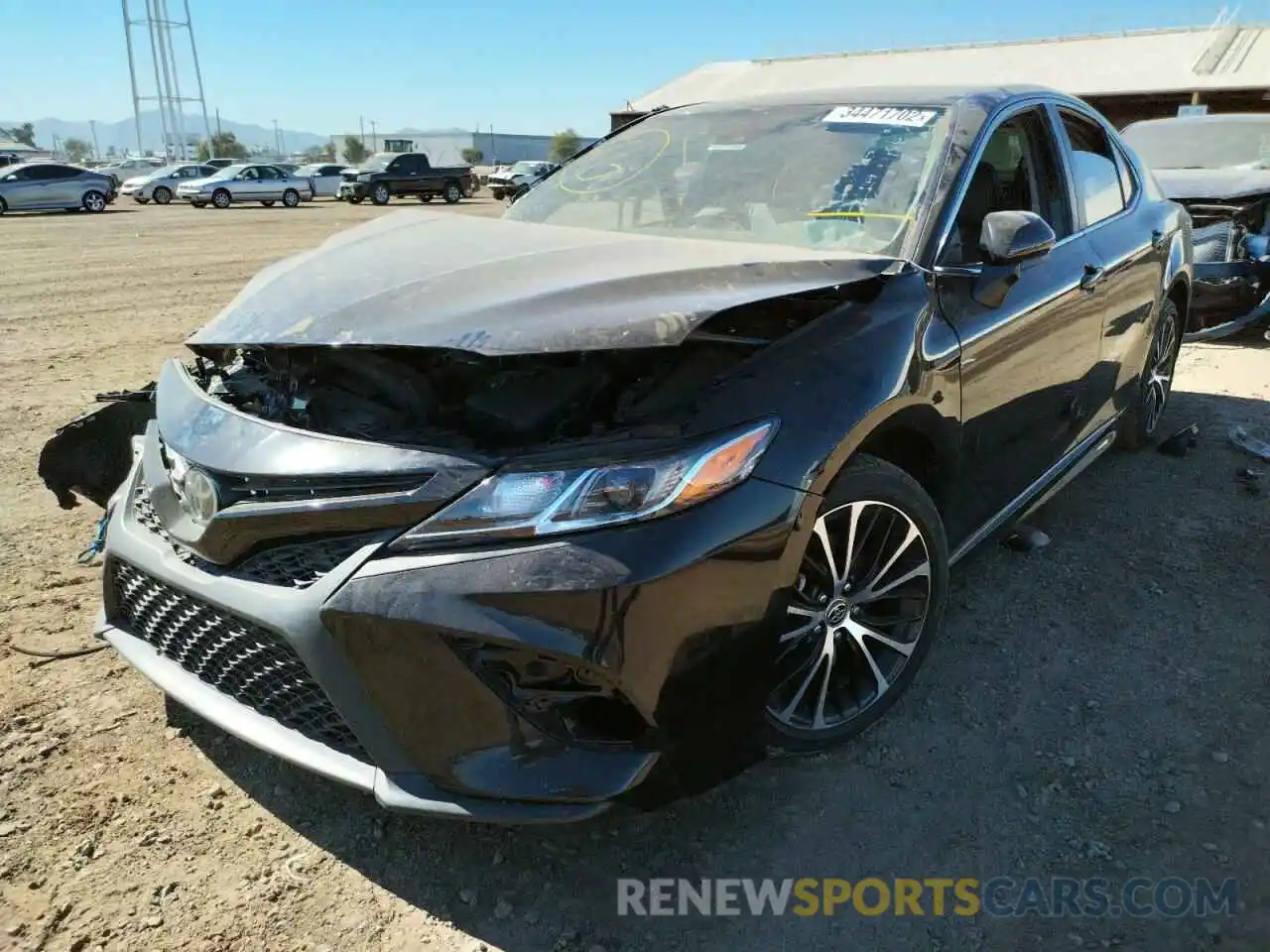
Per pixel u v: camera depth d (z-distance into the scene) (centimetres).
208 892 218
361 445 207
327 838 235
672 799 208
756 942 207
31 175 2566
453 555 193
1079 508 426
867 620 259
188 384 256
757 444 210
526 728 197
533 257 258
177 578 225
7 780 250
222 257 1480
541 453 200
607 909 215
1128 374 417
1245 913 213
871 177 304
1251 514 420
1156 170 841
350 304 234
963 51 3244
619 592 189
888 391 236
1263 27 2783
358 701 199
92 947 202
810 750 248
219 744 268
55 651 310
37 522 410
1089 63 2925
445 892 219
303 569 208
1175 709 283
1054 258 331
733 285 233
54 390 629
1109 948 205
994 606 342
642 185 347
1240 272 696
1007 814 243
